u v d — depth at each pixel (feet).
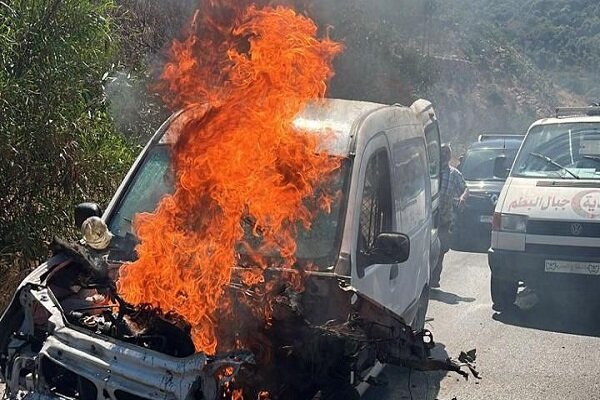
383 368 22.65
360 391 17.78
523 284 34.24
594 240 30.19
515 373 24.67
